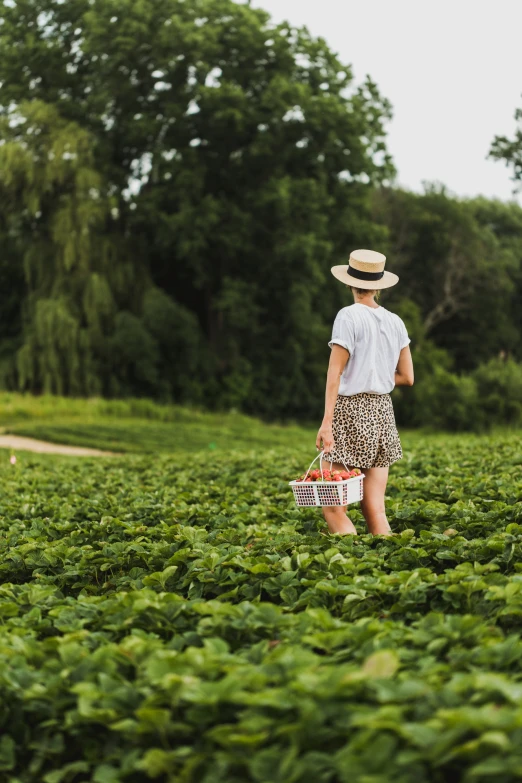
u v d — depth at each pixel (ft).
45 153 121.70
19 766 10.05
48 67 132.67
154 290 127.24
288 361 139.95
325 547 17.48
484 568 14.05
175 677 9.23
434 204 175.52
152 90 134.51
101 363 122.42
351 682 8.79
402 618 12.87
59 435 89.71
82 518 25.52
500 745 7.38
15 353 123.75
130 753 9.10
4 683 10.34
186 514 23.54
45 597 14.53
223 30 133.80
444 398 113.29
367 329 18.86
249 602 13.66
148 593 13.37
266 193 127.95
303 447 63.05
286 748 8.44
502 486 24.29
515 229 196.54
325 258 133.59
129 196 132.67
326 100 128.47
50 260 124.26
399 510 21.40
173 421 115.24
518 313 189.88
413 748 8.04
